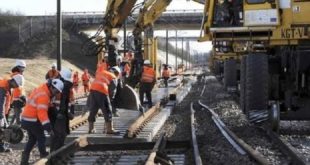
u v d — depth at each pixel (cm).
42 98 1006
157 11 2841
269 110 1384
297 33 1414
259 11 1434
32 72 5756
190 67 15025
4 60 6531
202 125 1755
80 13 9706
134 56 2720
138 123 1548
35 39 9544
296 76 1418
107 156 1166
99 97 1457
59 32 1872
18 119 1648
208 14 1498
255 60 1405
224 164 1066
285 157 1108
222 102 2720
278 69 1518
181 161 1087
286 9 1424
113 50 1969
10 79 1398
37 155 1230
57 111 1069
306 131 1459
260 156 1040
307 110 1421
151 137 1501
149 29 3247
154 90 3922
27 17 10150
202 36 1548
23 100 1638
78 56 8694
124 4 2045
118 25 2066
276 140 1251
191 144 1277
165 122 1962
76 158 1134
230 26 1471
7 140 1295
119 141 1388
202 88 4472
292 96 1436
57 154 1046
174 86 4744
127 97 1730
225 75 2994
